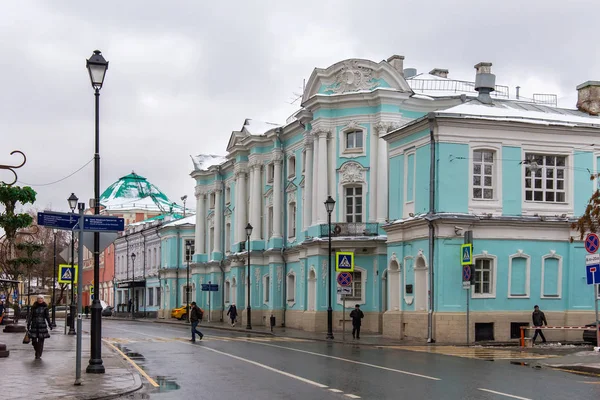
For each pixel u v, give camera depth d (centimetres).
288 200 5169
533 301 3406
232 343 3275
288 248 5047
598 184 3556
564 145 3512
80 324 1666
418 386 1636
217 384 1717
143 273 8919
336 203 4444
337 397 1471
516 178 3431
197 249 7100
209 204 6994
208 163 7144
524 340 3084
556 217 3438
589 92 4353
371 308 4309
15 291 5616
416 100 4456
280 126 5316
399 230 3588
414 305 3450
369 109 4419
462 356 2483
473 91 4931
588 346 3009
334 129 4478
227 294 6494
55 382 1697
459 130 3372
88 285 11612
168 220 8556
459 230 3288
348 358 2392
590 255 2448
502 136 3422
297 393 1538
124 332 4516
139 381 1717
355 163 4409
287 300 5119
